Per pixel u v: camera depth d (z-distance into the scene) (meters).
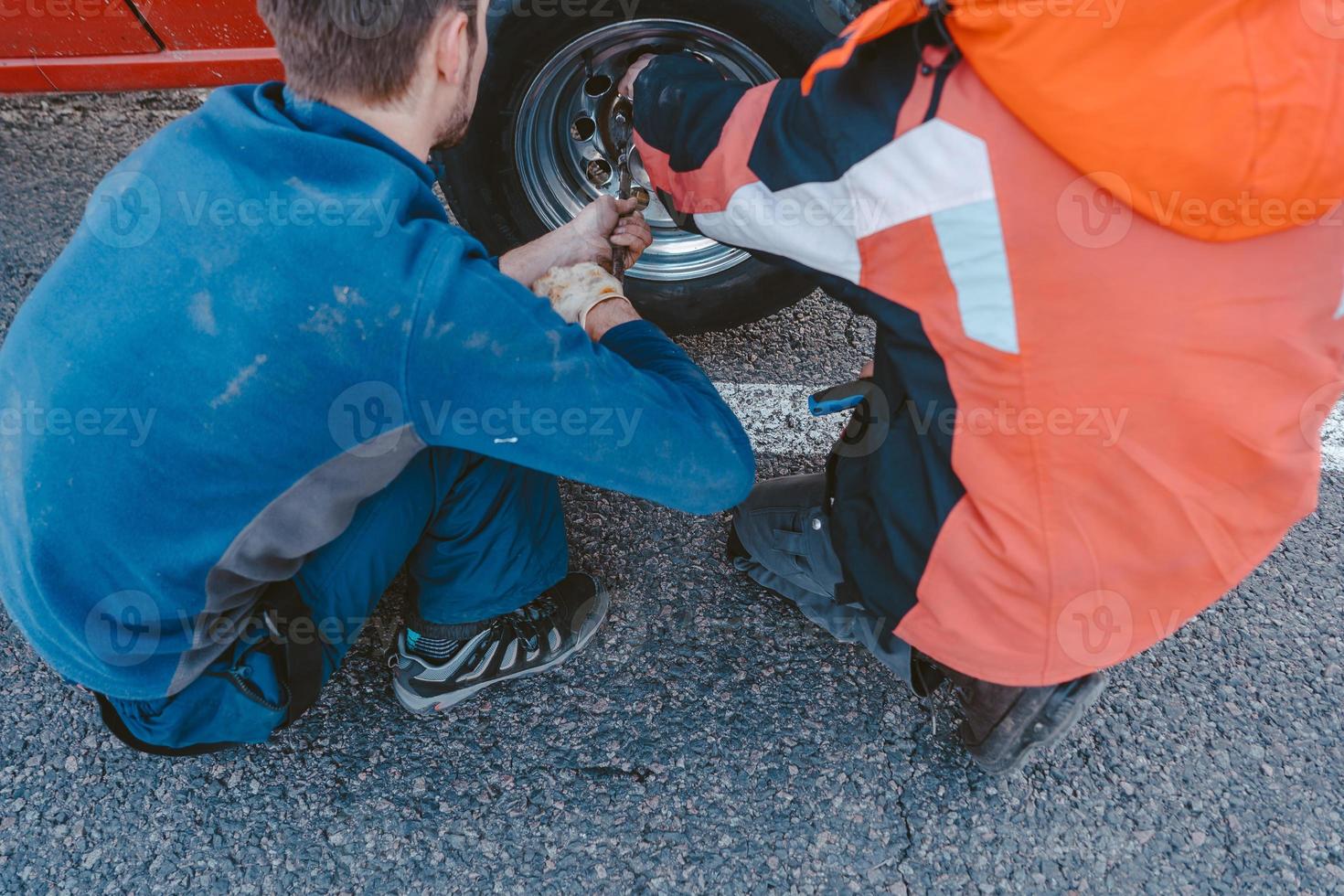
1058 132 0.79
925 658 1.42
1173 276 0.84
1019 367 0.91
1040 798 1.61
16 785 1.57
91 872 1.50
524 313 0.98
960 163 0.86
